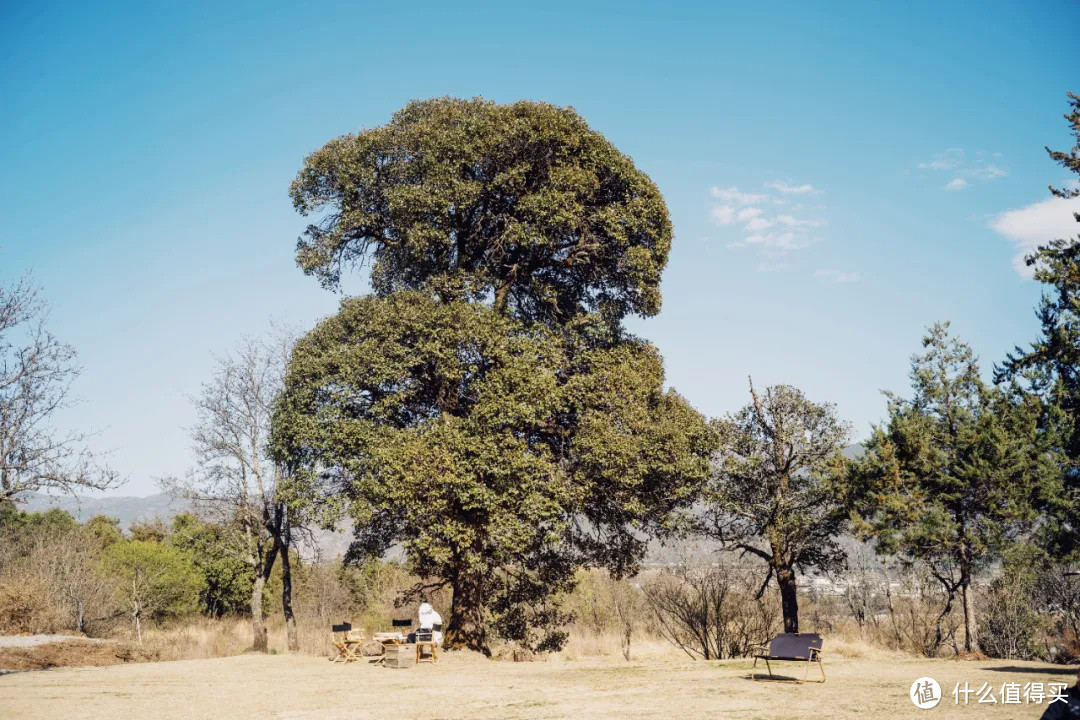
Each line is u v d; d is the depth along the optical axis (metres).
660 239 26.94
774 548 29.53
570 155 25.94
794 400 30.25
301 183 27.72
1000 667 16.70
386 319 23.64
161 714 12.30
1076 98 28.09
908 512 23.17
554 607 28.14
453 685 15.96
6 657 19.39
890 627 31.77
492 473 21.42
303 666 20.06
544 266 27.58
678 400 26.30
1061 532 21.17
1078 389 23.75
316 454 23.73
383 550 25.94
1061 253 27.09
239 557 29.64
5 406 24.28
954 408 25.02
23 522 54.97
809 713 11.43
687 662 19.72
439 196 24.55
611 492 23.81
